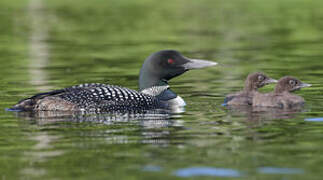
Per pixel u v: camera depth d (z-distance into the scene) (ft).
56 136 32.94
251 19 116.98
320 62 65.77
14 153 29.66
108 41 90.02
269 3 145.07
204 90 50.70
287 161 27.53
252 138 32.01
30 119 37.42
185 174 26.04
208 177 25.63
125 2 152.66
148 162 27.81
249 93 45.03
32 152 29.76
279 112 39.58
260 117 37.96
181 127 35.19
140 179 25.49
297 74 57.93
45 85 53.57
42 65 67.26
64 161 28.22
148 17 122.31
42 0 157.69
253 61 68.23
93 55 75.51
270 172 26.04
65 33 100.17
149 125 35.83
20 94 48.67
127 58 72.38
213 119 37.63
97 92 40.81
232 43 85.87
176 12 130.82
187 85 53.42
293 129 34.06
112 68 64.54
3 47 84.02
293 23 108.99
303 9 131.44
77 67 65.51
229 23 111.34
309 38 89.40
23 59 72.38
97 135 33.14
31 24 112.27
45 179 25.81
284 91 43.88
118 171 26.63
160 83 44.88
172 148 30.17
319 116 37.83
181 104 43.80
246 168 26.68
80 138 32.48
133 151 29.68
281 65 64.44
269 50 77.71
